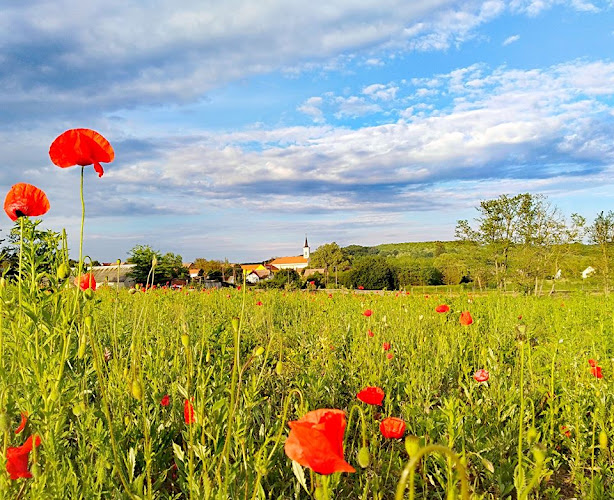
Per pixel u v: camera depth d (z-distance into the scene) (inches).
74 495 79.0
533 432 75.9
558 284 1207.6
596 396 135.1
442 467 100.1
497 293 517.3
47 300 92.5
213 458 86.2
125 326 188.5
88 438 95.7
